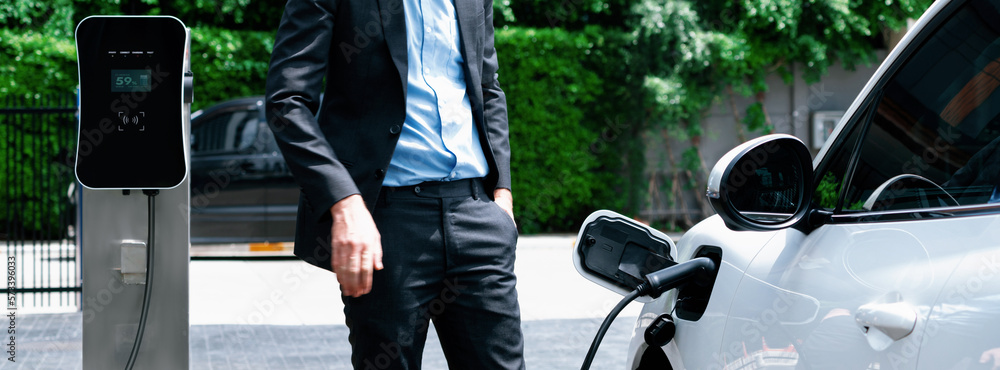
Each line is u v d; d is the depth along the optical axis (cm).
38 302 763
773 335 174
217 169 1000
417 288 189
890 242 157
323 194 173
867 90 182
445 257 191
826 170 185
